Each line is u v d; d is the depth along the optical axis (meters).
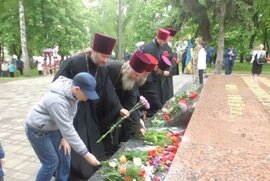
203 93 5.05
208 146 2.32
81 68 3.52
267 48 31.22
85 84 2.69
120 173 2.68
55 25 23.31
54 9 23.20
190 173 1.89
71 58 3.60
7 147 5.23
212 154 2.17
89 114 3.57
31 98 10.09
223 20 15.36
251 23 15.53
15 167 4.43
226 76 8.93
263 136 2.61
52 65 22.97
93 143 3.57
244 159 2.10
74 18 25.52
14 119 7.15
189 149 2.26
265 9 22.05
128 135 3.79
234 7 14.95
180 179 1.82
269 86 6.46
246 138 2.54
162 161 2.98
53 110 2.75
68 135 2.78
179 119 4.32
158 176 2.76
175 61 6.11
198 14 16.17
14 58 23.45
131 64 3.65
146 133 3.73
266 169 1.96
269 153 2.22
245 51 28.06
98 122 3.78
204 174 1.88
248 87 6.14
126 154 3.05
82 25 26.58
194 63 12.40
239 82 7.18
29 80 16.17
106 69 3.66
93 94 2.71
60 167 3.33
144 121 4.53
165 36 5.35
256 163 2.04
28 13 22.38
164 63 4.92
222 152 2.21
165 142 3.51
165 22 19.23
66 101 2.77
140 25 30.06
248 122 3.07
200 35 17.69
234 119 3.18
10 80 16.17
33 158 4.77
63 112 2.75
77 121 3.47
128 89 3.78
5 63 21.38
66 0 24.28
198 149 2.26
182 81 13.87
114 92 3.69
